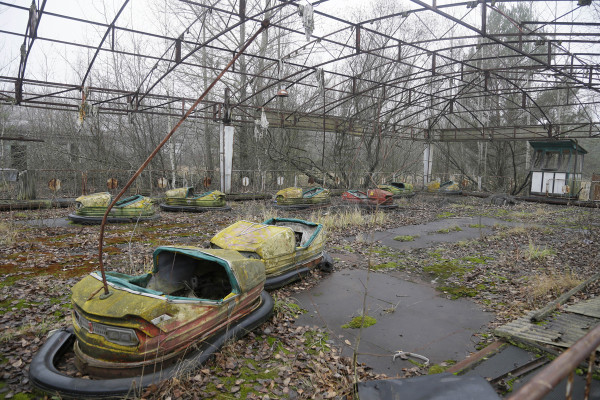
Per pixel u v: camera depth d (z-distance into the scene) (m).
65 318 3.82
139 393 2.52
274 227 5.10
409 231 9.86
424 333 3.83
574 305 4.28
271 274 4.78
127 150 20.20
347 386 2.82
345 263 6.46
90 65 10.16
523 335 3.50
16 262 5.80
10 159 17.34
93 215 9.33
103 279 2.68
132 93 12.99
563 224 11.06
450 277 5.76
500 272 6.00
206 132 21.31
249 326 3.50
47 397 2.54
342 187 20.53
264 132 19.53
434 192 21.20
